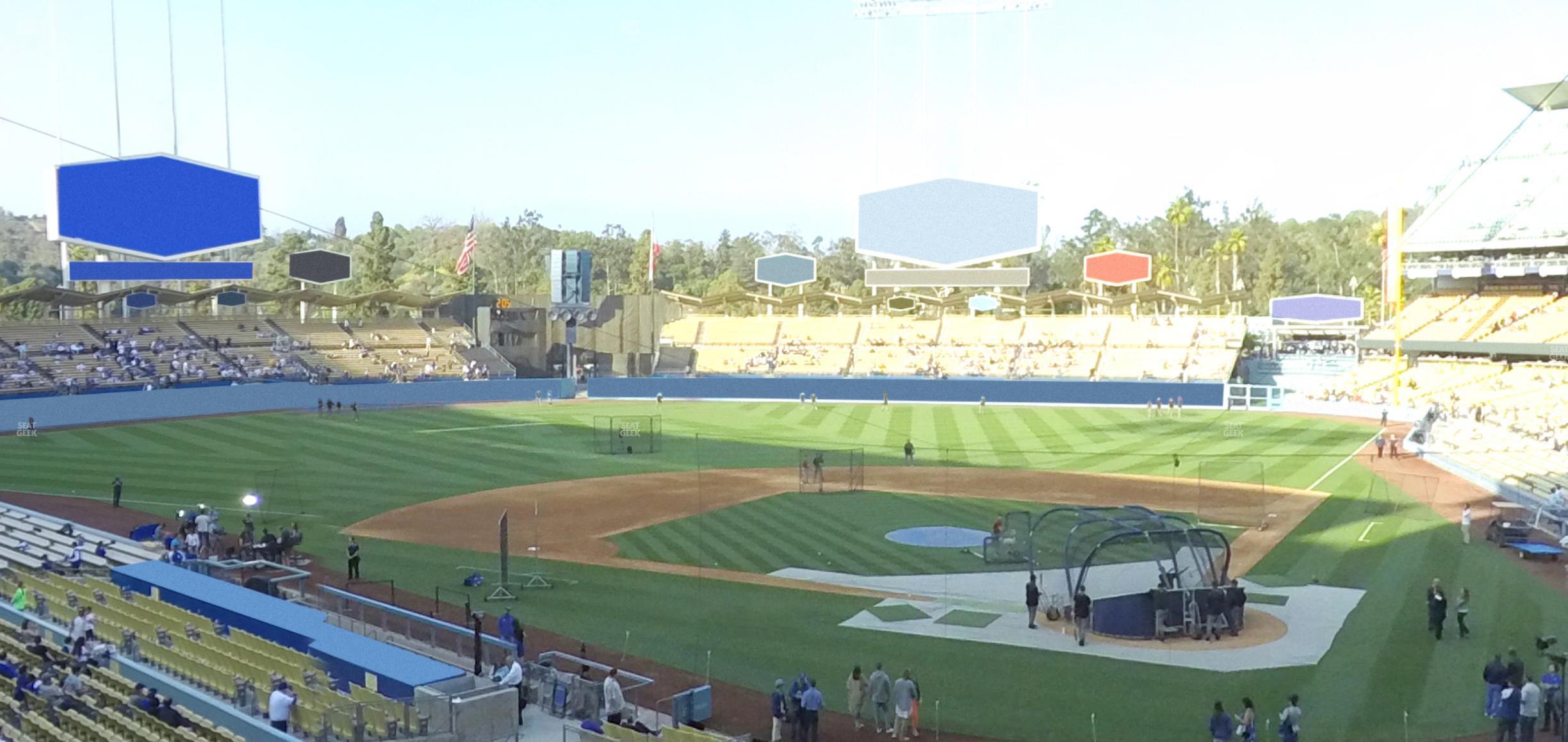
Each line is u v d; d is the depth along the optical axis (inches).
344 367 4079.7
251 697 942.4
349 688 946.1
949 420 3609.7
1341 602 1306.6
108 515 1867.6
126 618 1119.6
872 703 1003.9
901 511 1947.6
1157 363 4355.3
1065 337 4618.6
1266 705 983.0
